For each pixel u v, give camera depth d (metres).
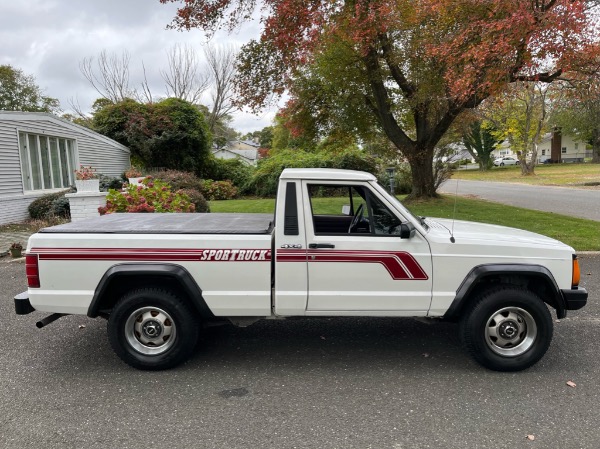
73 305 4.00
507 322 4.02
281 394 3.68
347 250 3.97
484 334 4.02
